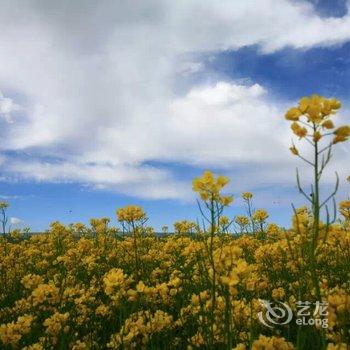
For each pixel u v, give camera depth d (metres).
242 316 0.46
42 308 0.66
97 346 0.58
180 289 0.62
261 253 0.77
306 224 0.39
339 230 0.61
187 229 1.20
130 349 0.51
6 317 0.70
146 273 0.86
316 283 0.32
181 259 0.98
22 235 1.57
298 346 0.34
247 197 1.11
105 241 1.21
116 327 0.64
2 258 1.12
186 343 0.54
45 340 0.56
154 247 1.15
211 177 0.39
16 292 0.88
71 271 0.95
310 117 0.32
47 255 1.16
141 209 0.82
